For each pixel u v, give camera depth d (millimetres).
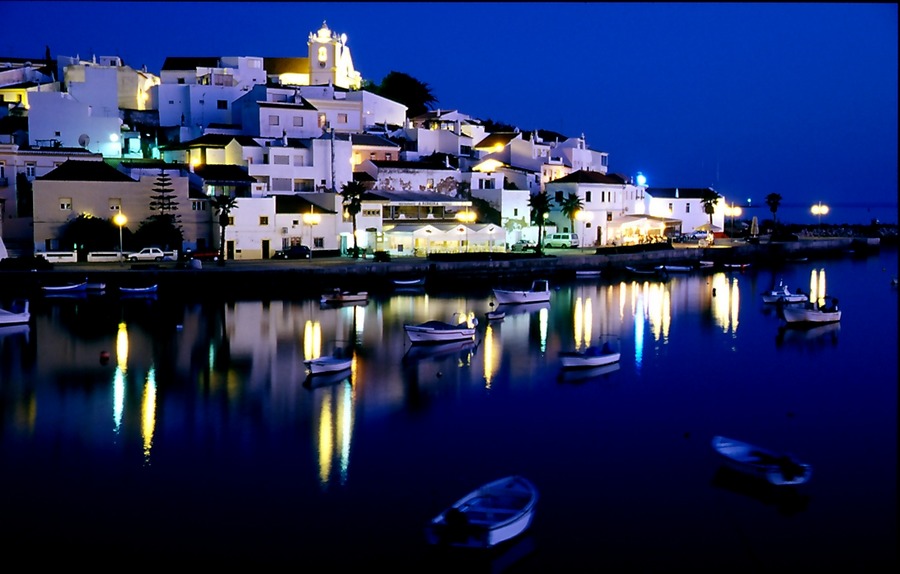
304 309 76250
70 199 95125
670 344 61344
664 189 158375
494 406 44438
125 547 28562
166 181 99188
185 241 100500
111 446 37875
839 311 71688
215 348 58531
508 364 54312
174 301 79250
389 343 60906
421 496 32469
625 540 29328
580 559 28109
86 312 72375
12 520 30391
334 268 88500
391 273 93062
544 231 126500
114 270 82875
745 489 33281
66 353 56344
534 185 139500
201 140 119000
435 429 40438
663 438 39188
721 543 29141
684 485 33656
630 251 119938
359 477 34312
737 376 51250
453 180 128875
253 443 38344
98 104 135375
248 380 49750
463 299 84125
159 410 43406
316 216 103438
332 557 28062
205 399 45500
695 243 139375
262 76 158250
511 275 103062
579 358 53219
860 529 30141
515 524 28891
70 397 45688
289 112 132125
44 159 105812
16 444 38125
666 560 28078
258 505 31672
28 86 138000
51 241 94500
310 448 37656
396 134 145500
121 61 150000
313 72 168625
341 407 44094
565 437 39250
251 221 99812
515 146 148500
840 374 51875
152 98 141000
